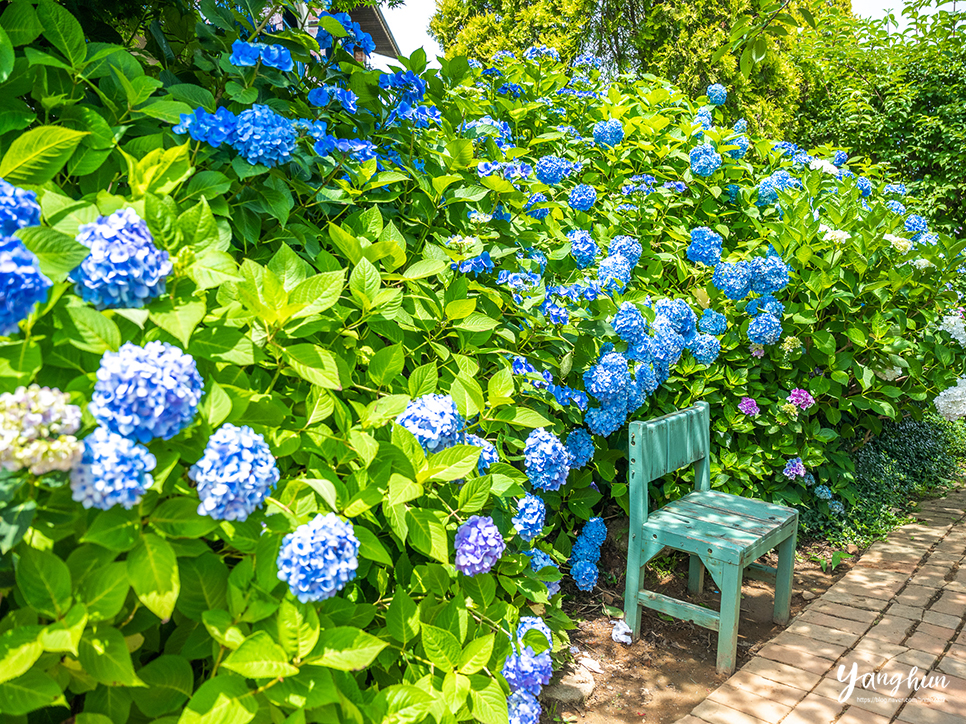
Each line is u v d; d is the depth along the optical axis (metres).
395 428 1.67
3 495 1.00
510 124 3.62
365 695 1.55
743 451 3.70
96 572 1.11
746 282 3.51
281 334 1.55
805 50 8.28
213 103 1.87
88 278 1.17
